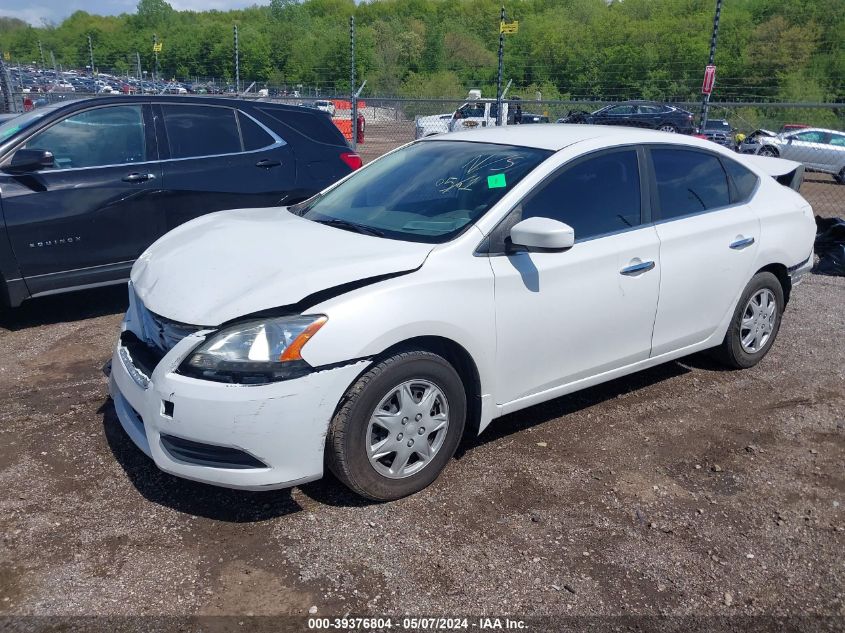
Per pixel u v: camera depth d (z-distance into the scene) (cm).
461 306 324
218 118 620
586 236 378
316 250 334
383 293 304
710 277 435
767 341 500
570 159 381
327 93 3244
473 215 351
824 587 282
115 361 340
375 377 303
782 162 595
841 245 788
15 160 507
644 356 417
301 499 327
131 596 263
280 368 285
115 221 560
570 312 368
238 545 294
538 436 396
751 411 436
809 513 332
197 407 282
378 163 452
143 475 344
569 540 304
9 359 485
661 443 393
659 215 415
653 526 316
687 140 450
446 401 330
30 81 3147
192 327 297
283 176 642
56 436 379
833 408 443
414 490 330
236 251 342
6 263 519
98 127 564
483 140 423
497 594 270
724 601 272
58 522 306
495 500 331
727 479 358
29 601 260
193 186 595
